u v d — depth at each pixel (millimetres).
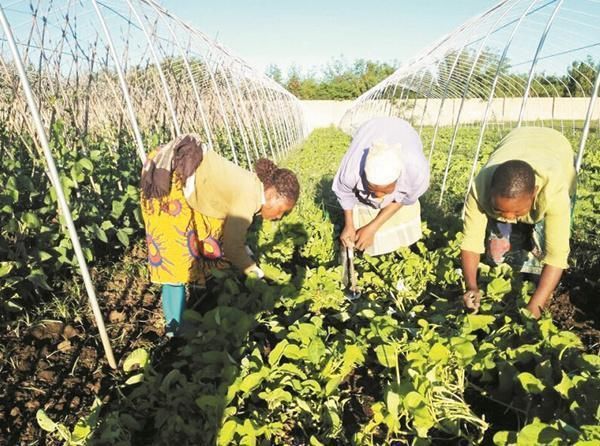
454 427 2588
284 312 3799
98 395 3098
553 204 2846
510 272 3869
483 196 3018
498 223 3725
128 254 5254
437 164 11156
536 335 2992
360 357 2881
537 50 6062
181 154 3023
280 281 3898
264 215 3297
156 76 8891
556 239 2918
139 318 4023
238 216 3070
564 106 23297
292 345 2898
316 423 2787
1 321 3785
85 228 4742
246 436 2396
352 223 4016
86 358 3463
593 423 2227
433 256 4438
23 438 2746
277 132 16484
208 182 3055
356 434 2570
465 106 26922
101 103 7789
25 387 3145
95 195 5449
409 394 2453
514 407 2732
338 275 3986
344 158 3787
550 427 2121
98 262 4922
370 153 3199
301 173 10109
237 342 3086
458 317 3311
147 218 3201
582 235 5680
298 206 6172
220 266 3482
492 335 3129
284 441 2689
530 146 3170
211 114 12461
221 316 3121
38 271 3941
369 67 48188
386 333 3004
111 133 7215
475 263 3279
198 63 11547
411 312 3768
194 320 3186
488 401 2961
